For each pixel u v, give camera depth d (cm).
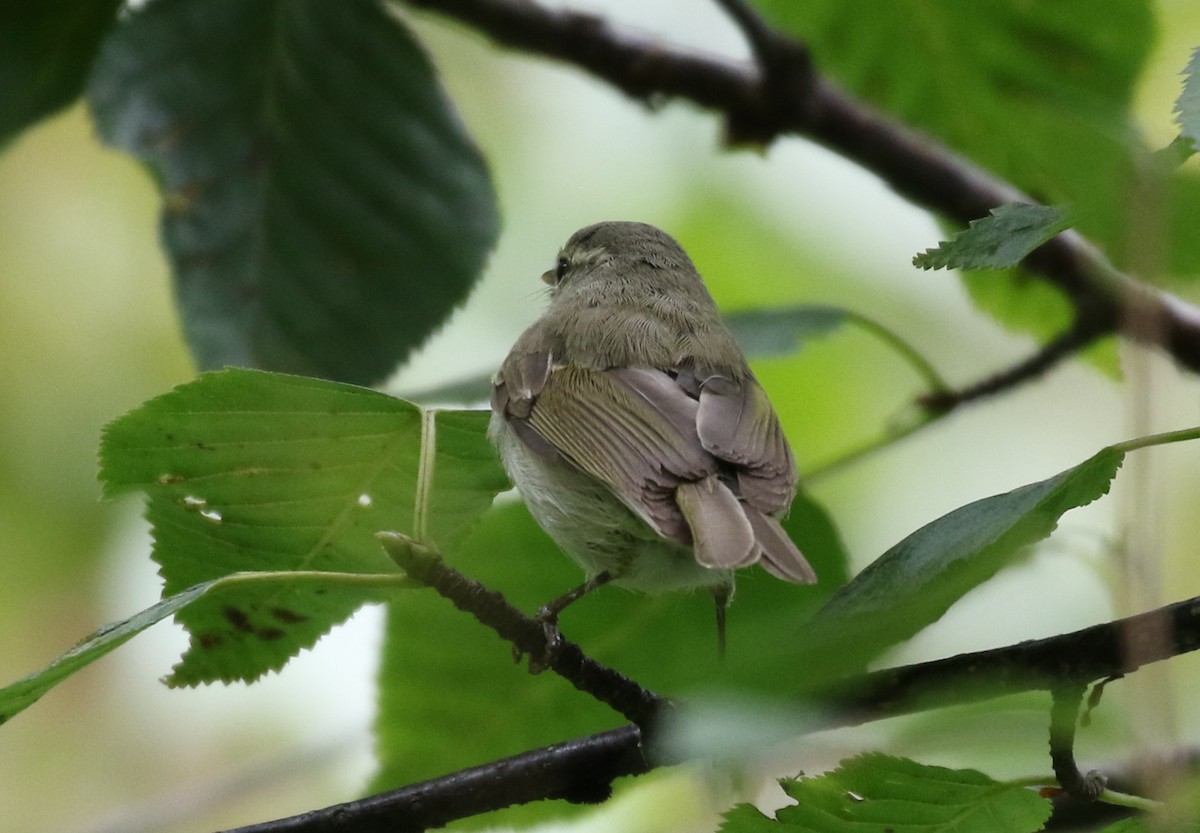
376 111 944
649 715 745
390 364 929
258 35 940
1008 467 1522
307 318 929
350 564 795
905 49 1166
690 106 1148
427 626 945
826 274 1580
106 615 1590
